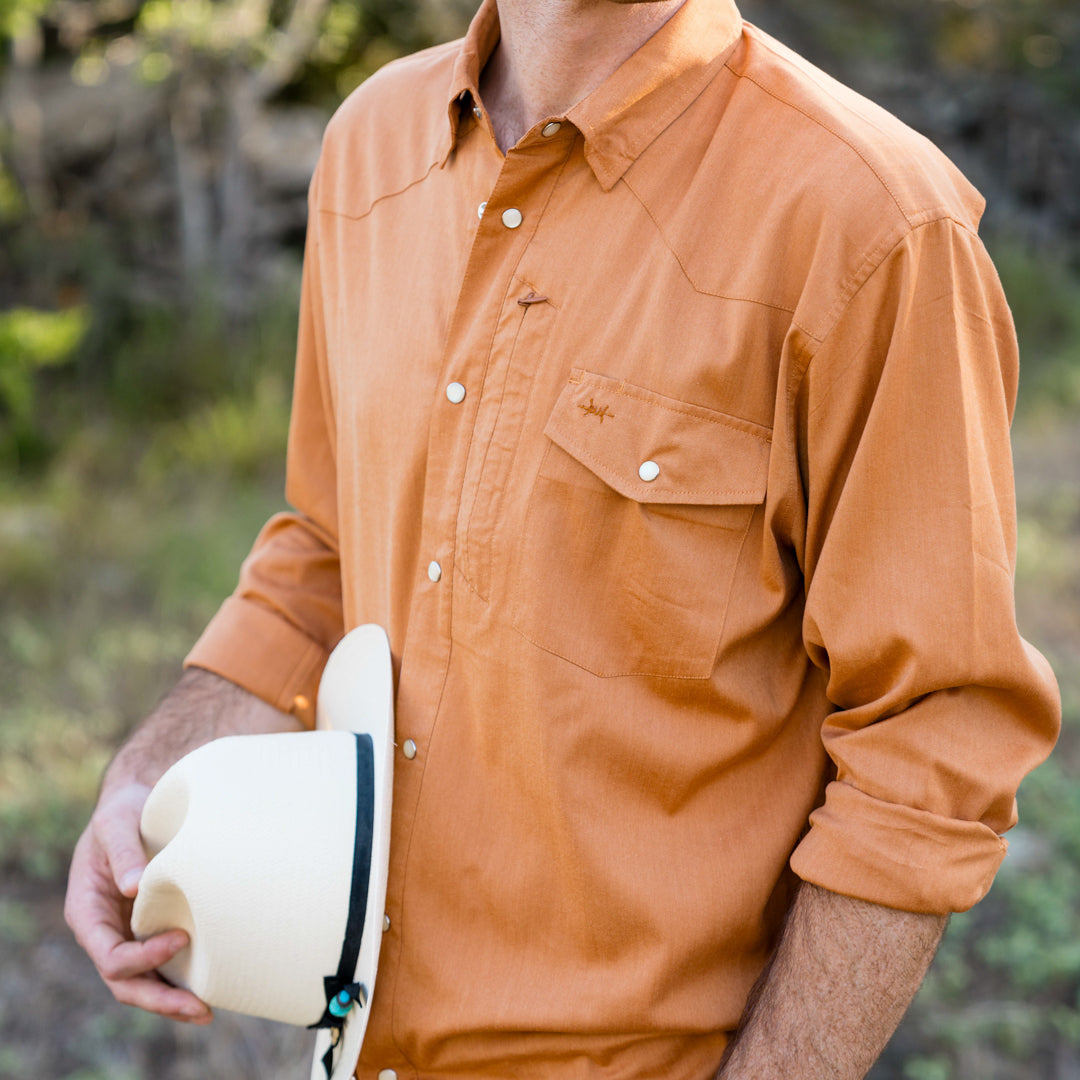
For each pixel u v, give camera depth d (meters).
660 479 1.14
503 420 1.20
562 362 1.18
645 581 1.16
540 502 1.18
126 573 5.45
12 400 6.36
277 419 7.04
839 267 1.09
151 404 7.29
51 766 3.96
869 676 1.13
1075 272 10.89
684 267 1.15
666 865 1.20
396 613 1.31
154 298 7.84
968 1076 2.85
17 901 3.47
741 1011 1.21
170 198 8.21
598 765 1.19
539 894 1.23
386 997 1.31
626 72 1.16
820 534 1.17
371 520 1.36
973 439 1.09
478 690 1.23
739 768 1.22
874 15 11.44
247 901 1.26
